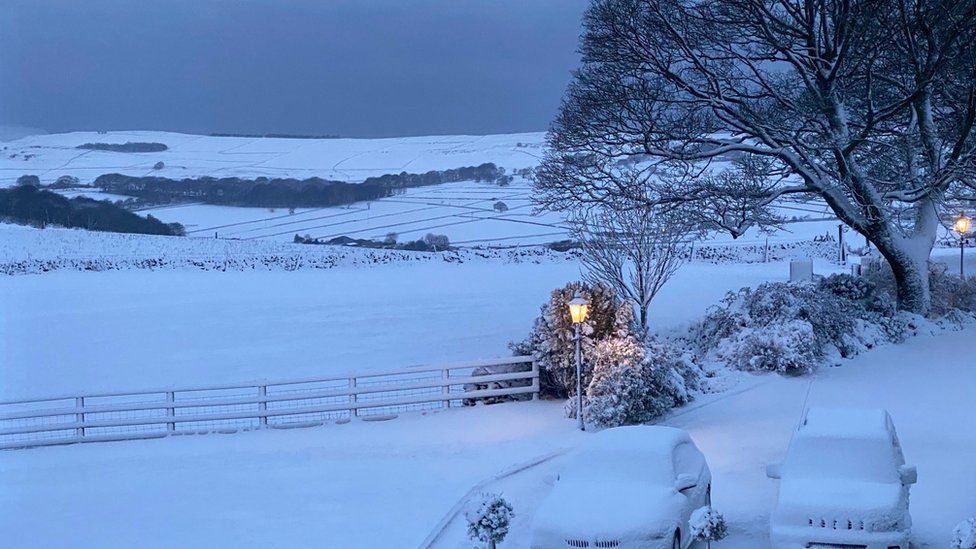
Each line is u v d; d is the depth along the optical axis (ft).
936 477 48.52
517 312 134.21
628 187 91.56
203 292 173.37
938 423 60.13
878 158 100.78
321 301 155.84
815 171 93.66
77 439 70.33
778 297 83.10
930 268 103.71
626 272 160.35
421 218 411.95
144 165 654.94
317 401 81.87
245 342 114.62
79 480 59.52
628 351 65.82
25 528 49.06
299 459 61.67
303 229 401.08
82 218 364.38
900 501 35.81
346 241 337.11
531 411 71.00
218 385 71.61
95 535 47.32
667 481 39.91
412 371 72.69
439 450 61.52
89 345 115.85
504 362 73.77
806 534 35.53
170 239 269.64
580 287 74.28
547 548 37.76
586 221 91.86
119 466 62.75
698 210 90.74
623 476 40.42
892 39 86.99
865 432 39.06
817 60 89.04
